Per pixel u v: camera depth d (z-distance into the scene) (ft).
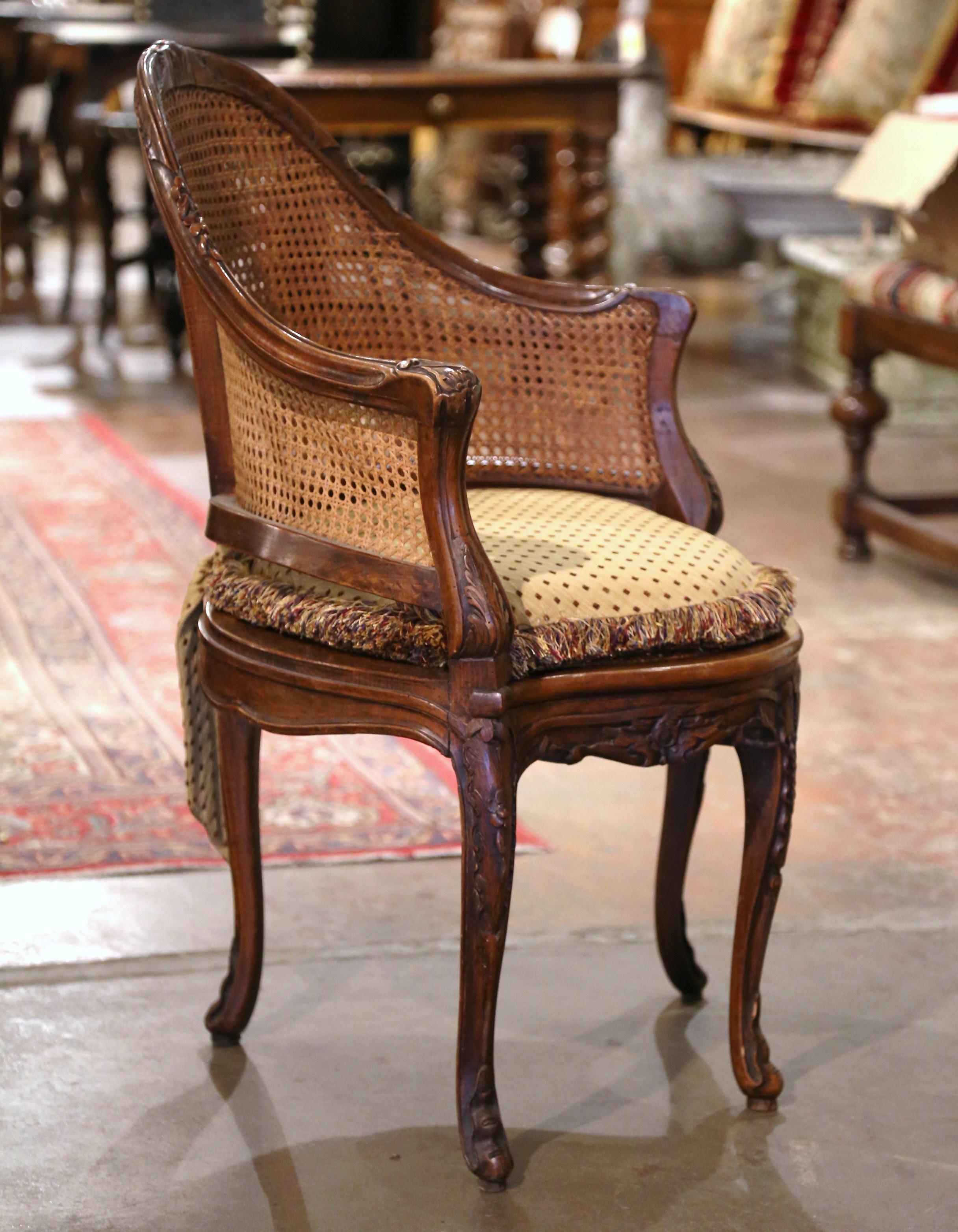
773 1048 6.46
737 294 28.35
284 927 7.36
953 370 12.41
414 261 6.62
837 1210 5.42
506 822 5.06
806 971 7.09
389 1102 6.01
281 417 5.51
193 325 5.90
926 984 7.00
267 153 6.44
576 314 6.53
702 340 23.70
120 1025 6.51
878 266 13.62
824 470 16.66
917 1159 5.73
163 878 7.80
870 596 12.72
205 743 6.36
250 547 5.71
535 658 5.16
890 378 18.63
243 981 6.28
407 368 4.91
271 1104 5.98
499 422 6.61
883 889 7.90
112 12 24.62
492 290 6.59
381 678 5.25
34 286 27.09
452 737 5.10
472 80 18.47
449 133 34.32
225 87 6.26
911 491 15.67
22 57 25.11
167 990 6.78
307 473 5.49
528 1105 6.00
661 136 25.49
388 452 5.14
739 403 19.70
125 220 34.58
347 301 6.59
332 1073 6.20
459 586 4.96
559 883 7.89
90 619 11.62
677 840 6.53
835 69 22.44
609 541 5.76
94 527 13.94
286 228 6.45
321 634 5.39
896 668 11.14
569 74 18.93
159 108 5.57
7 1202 5.36
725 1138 5.82
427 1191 5.46
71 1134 5.76
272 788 8.93
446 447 4.91
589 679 5.22
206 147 6.06
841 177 20.95
